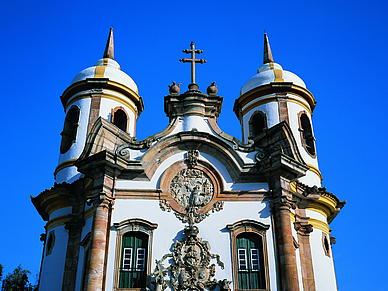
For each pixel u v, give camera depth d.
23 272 39.31
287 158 25.05
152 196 24.80
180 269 23.16
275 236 24.05
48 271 26.95
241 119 33.94
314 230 28.31
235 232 24.11
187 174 25.45
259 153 25.94
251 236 24.27
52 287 26.11
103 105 31.86
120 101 32.62
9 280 38.69
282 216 24.23
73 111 32.28
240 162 25.52
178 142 25.84
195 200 24.73
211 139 25.94
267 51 36.09
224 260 23.47
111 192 24.64
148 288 22.52
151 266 23.20
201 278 23.03
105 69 33.22
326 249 28.52
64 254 26.77
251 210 24.69
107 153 24.41
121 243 23.66
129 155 25.55
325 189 28.45
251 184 25.30
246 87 34.00
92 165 24.62
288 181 25.47
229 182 25.33
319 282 26.92
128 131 32.53
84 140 30.67
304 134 32.66
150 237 23.81
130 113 33.19
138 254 23.64
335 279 28.52
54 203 28.42
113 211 24.33
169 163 25.66
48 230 28.70
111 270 22.98
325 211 29.52
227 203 24.81
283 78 33.19
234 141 26.23
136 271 23.23
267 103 32.44
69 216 27.00
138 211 24.41
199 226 24.22
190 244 23.69
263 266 23.45
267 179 25.36
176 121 26.91
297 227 26.89
